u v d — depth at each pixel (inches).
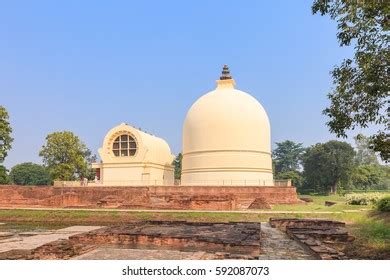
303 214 1235.2
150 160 1924.2
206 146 1849.2
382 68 499.2
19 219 1382.9
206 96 1995.6
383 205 1027.3
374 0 480.4
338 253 550.3
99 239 735.7
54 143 2363.4
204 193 1633.9
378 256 561.6
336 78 549.3
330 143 3093.0
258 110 1947.6
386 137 525.3
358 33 510.0
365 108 534.3
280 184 1879.9
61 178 2311.8
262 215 1254.9
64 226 1216.8
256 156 1850.4
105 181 1927.9
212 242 657.0
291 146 4463.6
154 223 1016.9
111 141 1956.2
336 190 3152.1
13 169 3863.2
